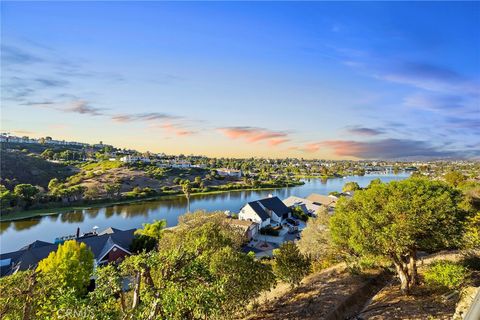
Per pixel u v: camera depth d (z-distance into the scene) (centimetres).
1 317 1259
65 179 13538
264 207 7462
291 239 6153
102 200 10600
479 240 1702
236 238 3975
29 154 16650
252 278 1717
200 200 11512
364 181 19688
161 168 18388
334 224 2020
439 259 2333
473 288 1521
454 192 1672
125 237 5094
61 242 5262
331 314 1773
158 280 1173
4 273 3775
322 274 2588
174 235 2517
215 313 1287
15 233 6906
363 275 2328
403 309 1642
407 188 1692
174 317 1003
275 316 1872
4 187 9738
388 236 1582
